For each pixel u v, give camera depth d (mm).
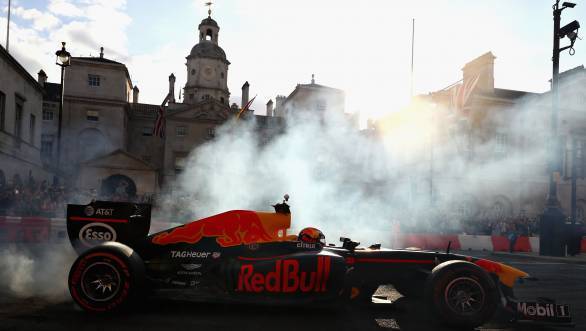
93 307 4598
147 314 4723
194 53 56562
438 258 5355
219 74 56969
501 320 5027
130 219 5340
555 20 15156
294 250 5203
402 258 5355
